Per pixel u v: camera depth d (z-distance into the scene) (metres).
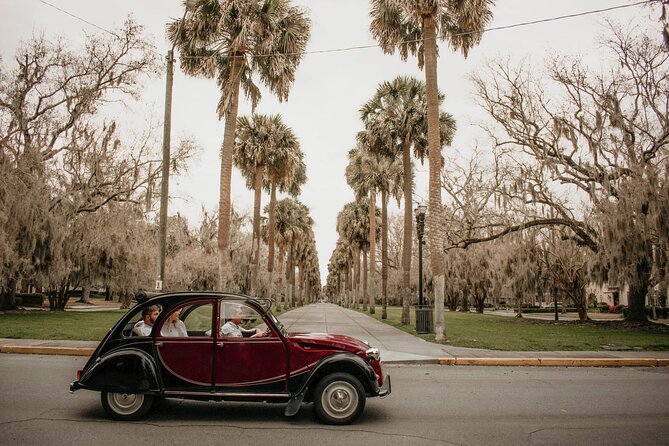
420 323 18.78
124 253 30.58
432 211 16.41
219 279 16.55
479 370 11.24
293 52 19.19
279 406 7.26
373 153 27.47
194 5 17.64
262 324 6.60
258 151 28.95
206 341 6.34
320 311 44.66
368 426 6.12
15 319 21.70
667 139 23.16
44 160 26.06
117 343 6.44
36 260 23.86
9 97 26.50
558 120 25.11
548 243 30.06
